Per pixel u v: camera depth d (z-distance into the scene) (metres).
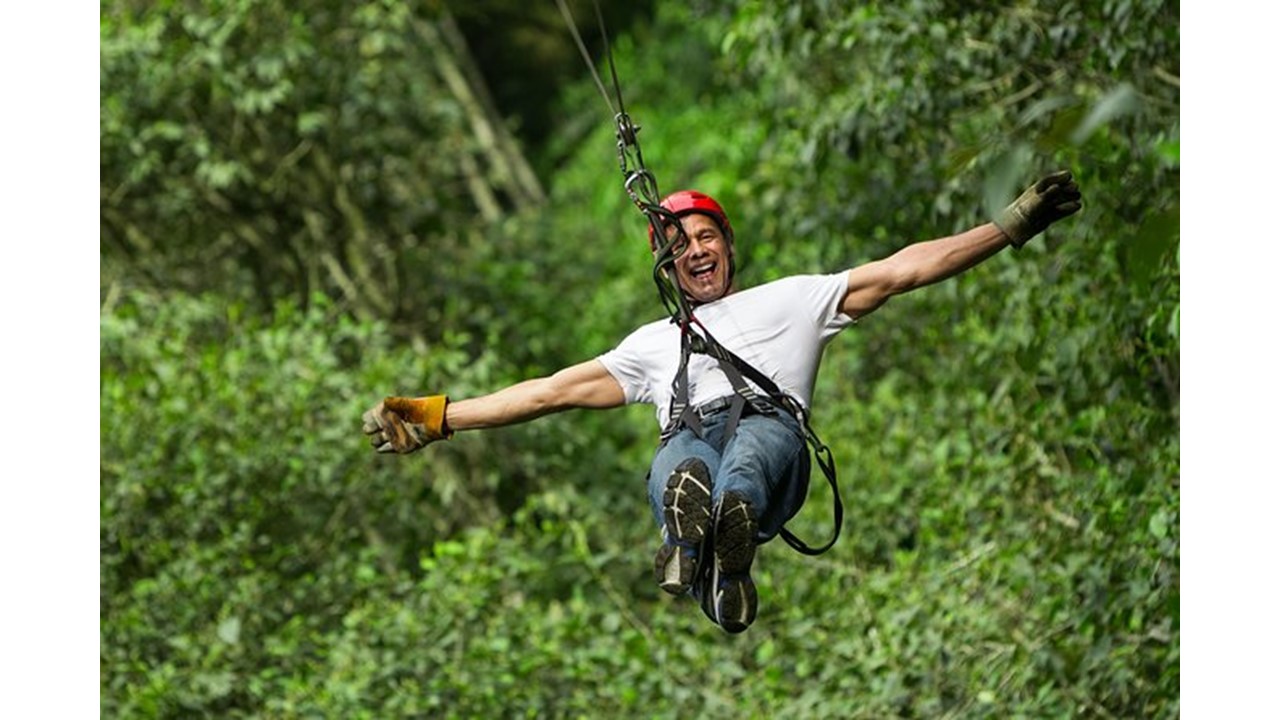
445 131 30.92
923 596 18.17
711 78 42.91
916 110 18.95
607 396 10.95
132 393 22.97
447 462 25.58
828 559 21.08
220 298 28.08
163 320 25.11
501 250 31.53
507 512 26.64
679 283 10.44
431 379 24.38
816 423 23.97
